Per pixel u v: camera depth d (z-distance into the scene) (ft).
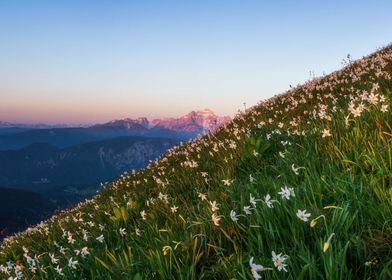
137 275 13.74
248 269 12.04
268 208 14.96
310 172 18.02
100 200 51.19
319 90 53.57
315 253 12.26
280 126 32.53
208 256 15.14
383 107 20.22
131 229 24.90
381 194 13.75
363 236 12.41
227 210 17.28
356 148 19.11
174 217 21.20
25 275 22.20
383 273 10.30
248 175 24.71
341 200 14.49
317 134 24.90
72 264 18.84
